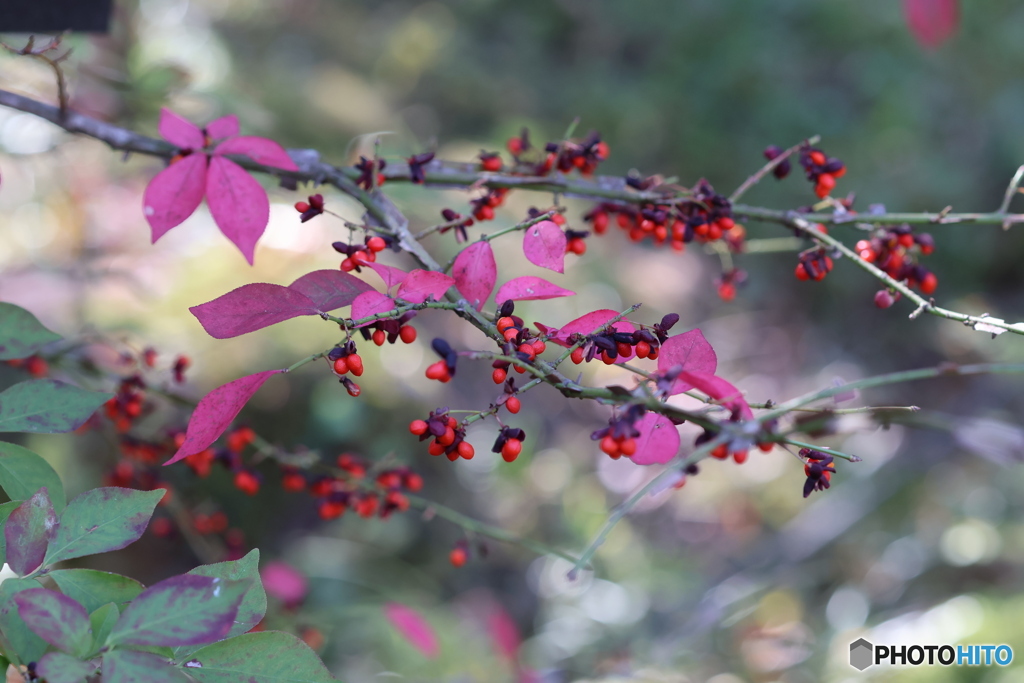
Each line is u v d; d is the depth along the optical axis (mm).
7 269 2334
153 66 1822
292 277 3123
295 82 4164
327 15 6355
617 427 893
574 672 2883
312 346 3455
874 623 3447
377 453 3492
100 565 3068
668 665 2809
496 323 976
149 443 1684
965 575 3707
